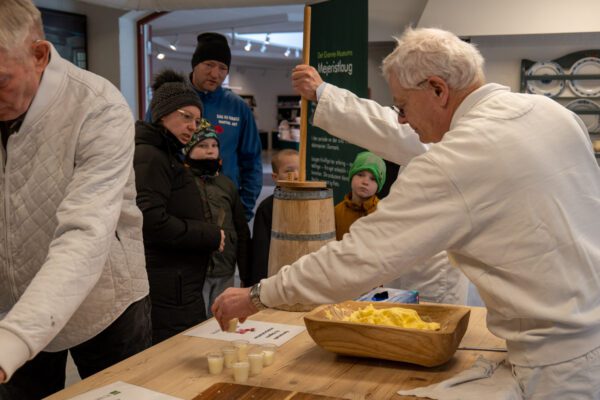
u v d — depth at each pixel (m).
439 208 1.21
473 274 1.27
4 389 1.70
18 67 1.24
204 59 3.47
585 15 4.72
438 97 1.36
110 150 1.37
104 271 1.60
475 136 1.21
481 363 1.35
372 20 5.47
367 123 2.01
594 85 5.39
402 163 2.06
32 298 1.13
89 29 7.05
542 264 1.19
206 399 1.22
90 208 1.29
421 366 1.43
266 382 1.34
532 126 1.23
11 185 1.48
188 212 2.56
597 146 5.39
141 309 1.75
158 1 5.68
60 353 1.78
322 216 1.92
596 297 1.23
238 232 2.98
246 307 1.44
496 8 4.90
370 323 1.49
